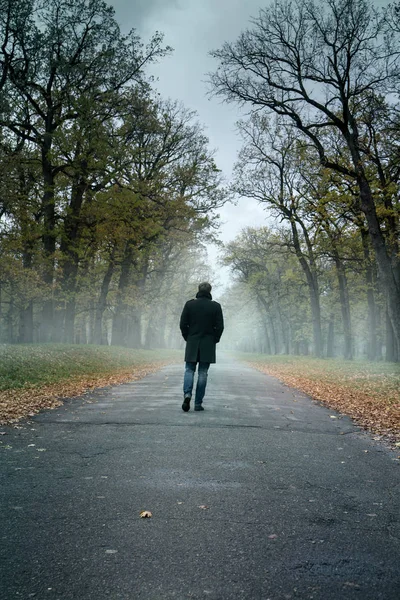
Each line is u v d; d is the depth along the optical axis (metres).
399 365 20.23
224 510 3.11
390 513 3.13
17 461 4.30
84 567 2.29
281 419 7.07
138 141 26.42
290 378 17.34
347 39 16.88
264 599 2.03
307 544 2.59
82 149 22.16
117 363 20.08
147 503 3.22
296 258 34.19
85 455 4.56
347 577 2.23
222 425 6.32
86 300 32.62
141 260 33.22
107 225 24.17
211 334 7.57
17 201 20.30
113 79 22.66
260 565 2.34
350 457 4.79
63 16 21.28
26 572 2.22
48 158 22.05
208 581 2.17
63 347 19.83
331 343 43.25
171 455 4.59
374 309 27.81
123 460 4.38
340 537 2.70
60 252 22.44
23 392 9.49
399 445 5.43
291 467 4.29
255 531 2.77
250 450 4.91
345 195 19.38
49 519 2.90
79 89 22.08
